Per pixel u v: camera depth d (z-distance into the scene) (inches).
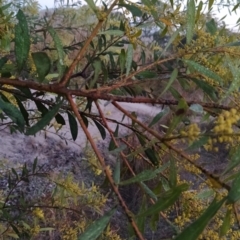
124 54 28.1
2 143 131.5
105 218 17.8
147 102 23.4
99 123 36.7
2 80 22.8
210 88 30.3
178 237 14.2
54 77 43.0
